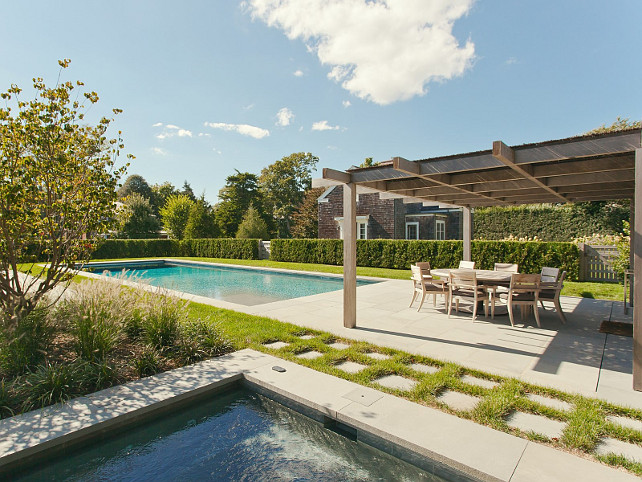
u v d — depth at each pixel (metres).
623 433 2.78
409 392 3.50
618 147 3.57
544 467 2.39
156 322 4.78
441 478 2.54
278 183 40.47
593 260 11.01
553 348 4.87
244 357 4.52
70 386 3.50
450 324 6.16
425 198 9.22
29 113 4.13
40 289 4.64
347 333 5.55
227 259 20.67
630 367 4.20
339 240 16.91
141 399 3.37
